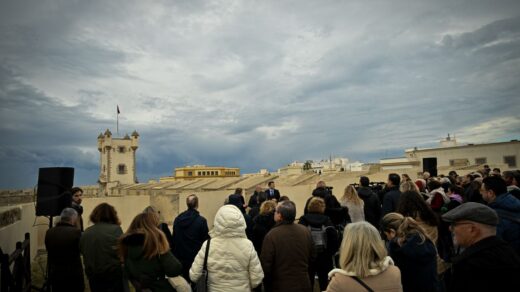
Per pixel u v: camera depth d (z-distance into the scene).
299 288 4.62
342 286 2.92
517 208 4.42
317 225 5.91
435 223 4.52
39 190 7.34
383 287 2.88
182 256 6.25
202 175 59.62
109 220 5.34
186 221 6.34
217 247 4.47
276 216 5.01
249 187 20.36
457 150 40.06
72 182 7.65
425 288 3.56
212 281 4.45
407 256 3.61
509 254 2.65
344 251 3.04
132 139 77.25
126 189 28.70
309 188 20.66
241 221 4.56
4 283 4.87
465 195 8.00
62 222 5.80
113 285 5.10
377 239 3.00
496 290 2.56
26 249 6.92
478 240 2.79
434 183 8.06
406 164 38.41
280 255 4.69
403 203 4.64
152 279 4.30
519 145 36.62
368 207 8.39
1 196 11.23
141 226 4.40
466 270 2.70
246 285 4.47
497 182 4.65
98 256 5.02
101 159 76.88
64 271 5.59
